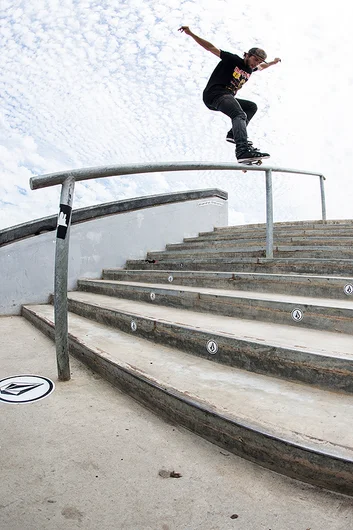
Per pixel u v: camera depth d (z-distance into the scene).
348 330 2.00
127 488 1.14
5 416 1.62
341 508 1.04
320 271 3.03
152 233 5.90
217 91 3.71
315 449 1.12
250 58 3.62
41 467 1.24
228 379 1.73
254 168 3.43
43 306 4.30
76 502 1.07
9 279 4.38
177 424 1.54
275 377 1.74
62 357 2.01
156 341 2.39
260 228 5.12
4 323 3.86
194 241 5.92
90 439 1.42
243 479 1.18
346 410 1.38
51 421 1.57
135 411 1.67
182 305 2.97
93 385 1.98
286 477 1.19
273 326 2.23
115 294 3.92
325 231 4.26
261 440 1.23
